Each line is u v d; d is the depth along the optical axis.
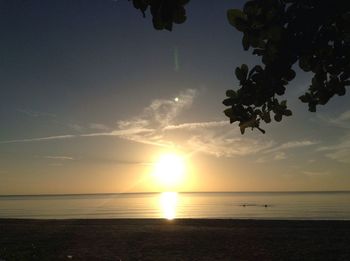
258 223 35.75
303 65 2.84
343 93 3.12
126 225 34.47
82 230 29.92
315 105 3.25
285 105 3.28
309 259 18.52
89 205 137.25
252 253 19.94
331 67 2.89
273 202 140.00
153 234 27.12
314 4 2.45
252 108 3.19
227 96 3.11
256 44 2.58
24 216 71.00
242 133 3.29
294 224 34.84
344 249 20.97
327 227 32.25
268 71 2.77
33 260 15.51
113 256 18.77
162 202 172.62
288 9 2.47
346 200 157.00
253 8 2.46
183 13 2.25
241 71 2.90
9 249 19.80
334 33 2.62
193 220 39.19
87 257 18.33
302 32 2.54
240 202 147.12
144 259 18.23
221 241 23.78
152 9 2.28
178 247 21.61
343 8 2.39
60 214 78.25
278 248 21.33
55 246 21.55
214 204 132.75
